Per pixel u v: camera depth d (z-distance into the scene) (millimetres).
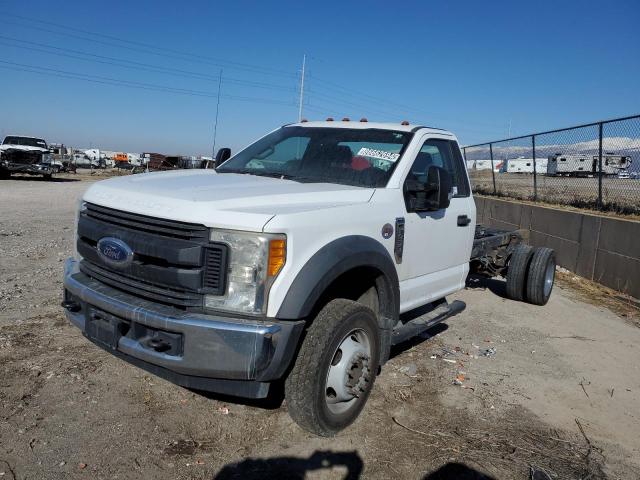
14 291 6039
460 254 5441
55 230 10953
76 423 3455
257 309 3051
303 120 5645
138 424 3510
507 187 14984
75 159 52188
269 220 3068
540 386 4684
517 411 4160
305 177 4473
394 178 4309
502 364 5137
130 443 3291
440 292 5156
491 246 7098
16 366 4148
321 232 3355
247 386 3135
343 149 4695
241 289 3064
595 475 3381
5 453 3084
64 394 3791
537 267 7195
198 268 3074
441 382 4570
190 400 3867
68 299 3805
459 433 3750
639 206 9453
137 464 3094
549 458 3533
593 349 5773
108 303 3289
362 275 3947
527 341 5887
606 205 10250
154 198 3359
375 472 3215
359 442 3521
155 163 37688
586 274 9297
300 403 3299
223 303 3084
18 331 4832
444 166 5242
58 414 3537
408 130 4836
